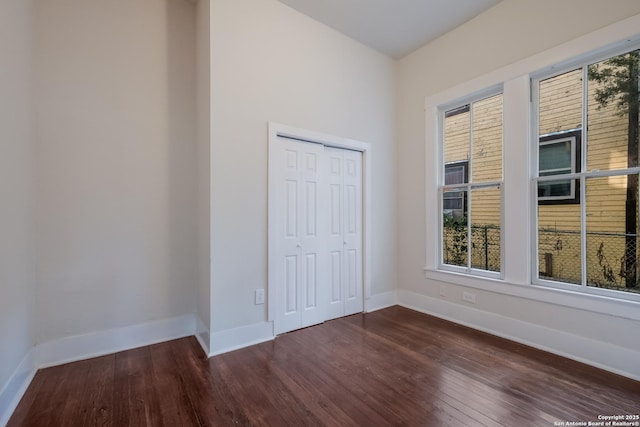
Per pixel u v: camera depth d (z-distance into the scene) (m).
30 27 2.10
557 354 2.36
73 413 1.67
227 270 2.48
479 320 2.91
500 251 2.82
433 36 3.31
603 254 2.23
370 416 1.64
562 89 2.45
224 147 2.46
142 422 1.60
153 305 2.67
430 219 3.39
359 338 2.71
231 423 1.58
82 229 2.37
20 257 1.90
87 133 2.39
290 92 2.85
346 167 3.37
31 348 2.06
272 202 2.71
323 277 3.15
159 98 2.71
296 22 2.90
